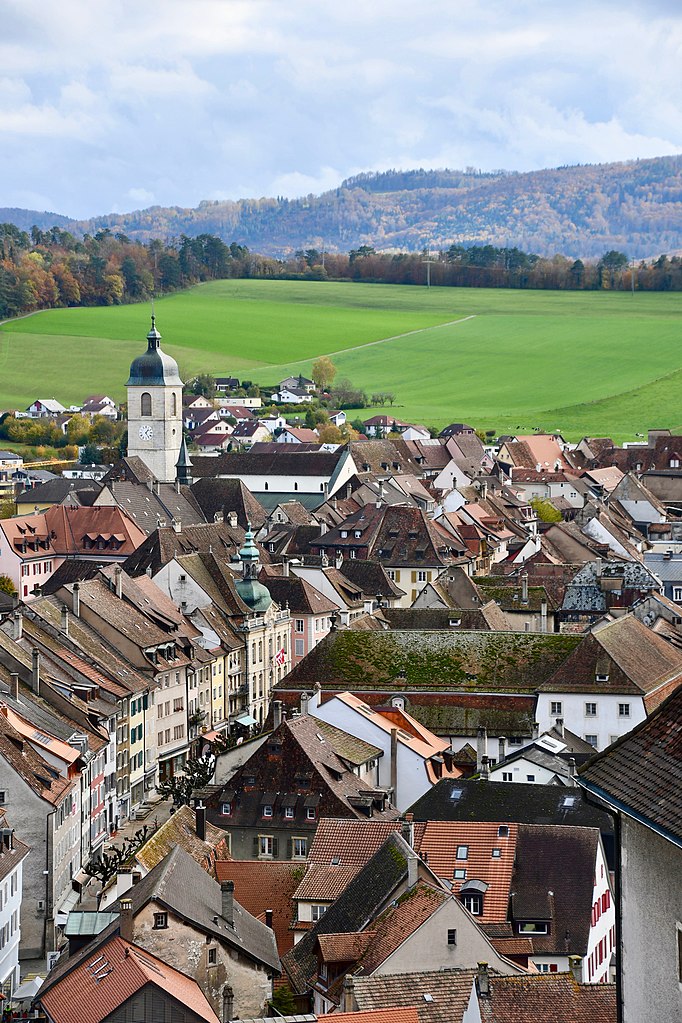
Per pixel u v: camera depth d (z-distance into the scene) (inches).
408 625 7588.6
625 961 1558.8
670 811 1450.5
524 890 4062.5
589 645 6353.3
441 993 2719.0
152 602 7647.6
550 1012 2213.3
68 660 6309.1
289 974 3575.3
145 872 4035.4
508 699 6392.7
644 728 1600.6
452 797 4820.4
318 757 5428.2
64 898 5157.5
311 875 4170.8
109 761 6146.7
